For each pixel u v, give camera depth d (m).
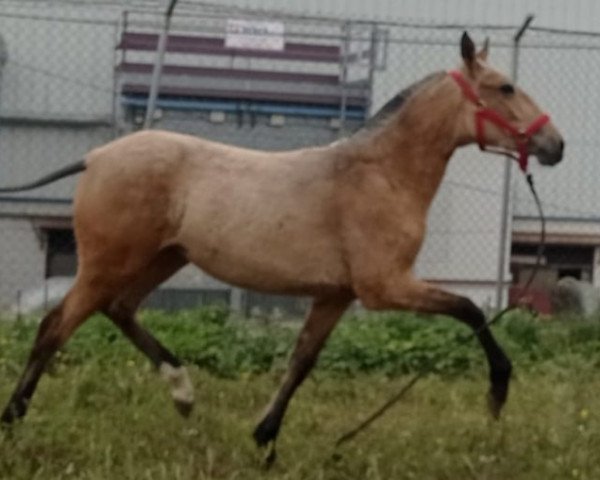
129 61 13.84
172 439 7.32
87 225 6.91
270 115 14.12
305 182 6.82
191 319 10.35
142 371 8.73
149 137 6.96
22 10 13.93
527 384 9.21
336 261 6.81
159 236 6.92
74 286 7.02
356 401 8.92
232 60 14.09
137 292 7.37
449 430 7.77
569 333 10.62
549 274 14.73
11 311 11.54
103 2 12.88
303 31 14.45
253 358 9.80
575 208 14.76
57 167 14.03
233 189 6.82
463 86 6.90
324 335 7.13
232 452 7.14
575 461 7.07
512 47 11.69
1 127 14.02
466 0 14.83
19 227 13.71
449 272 14.17
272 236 6.77
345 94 13.35
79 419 7.49
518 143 6.89
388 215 6.78
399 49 14.21
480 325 6.84
